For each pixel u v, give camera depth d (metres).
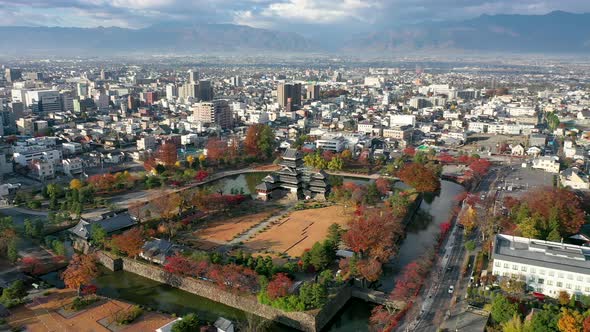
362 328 185.62
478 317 175.00
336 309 192.00
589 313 157.38
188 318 171.50
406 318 180.38
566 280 188.50
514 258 197.88
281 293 183.75
